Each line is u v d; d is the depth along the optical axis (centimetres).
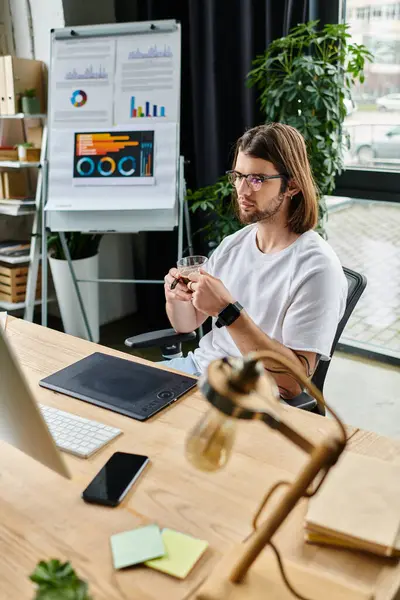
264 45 305
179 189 292
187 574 83
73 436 117
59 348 162
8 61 321
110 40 292
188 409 129
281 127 160
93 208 294
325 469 68
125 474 104
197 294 146
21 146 337
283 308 157
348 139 296
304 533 90
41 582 65
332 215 343
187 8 330
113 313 392
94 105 295
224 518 94
